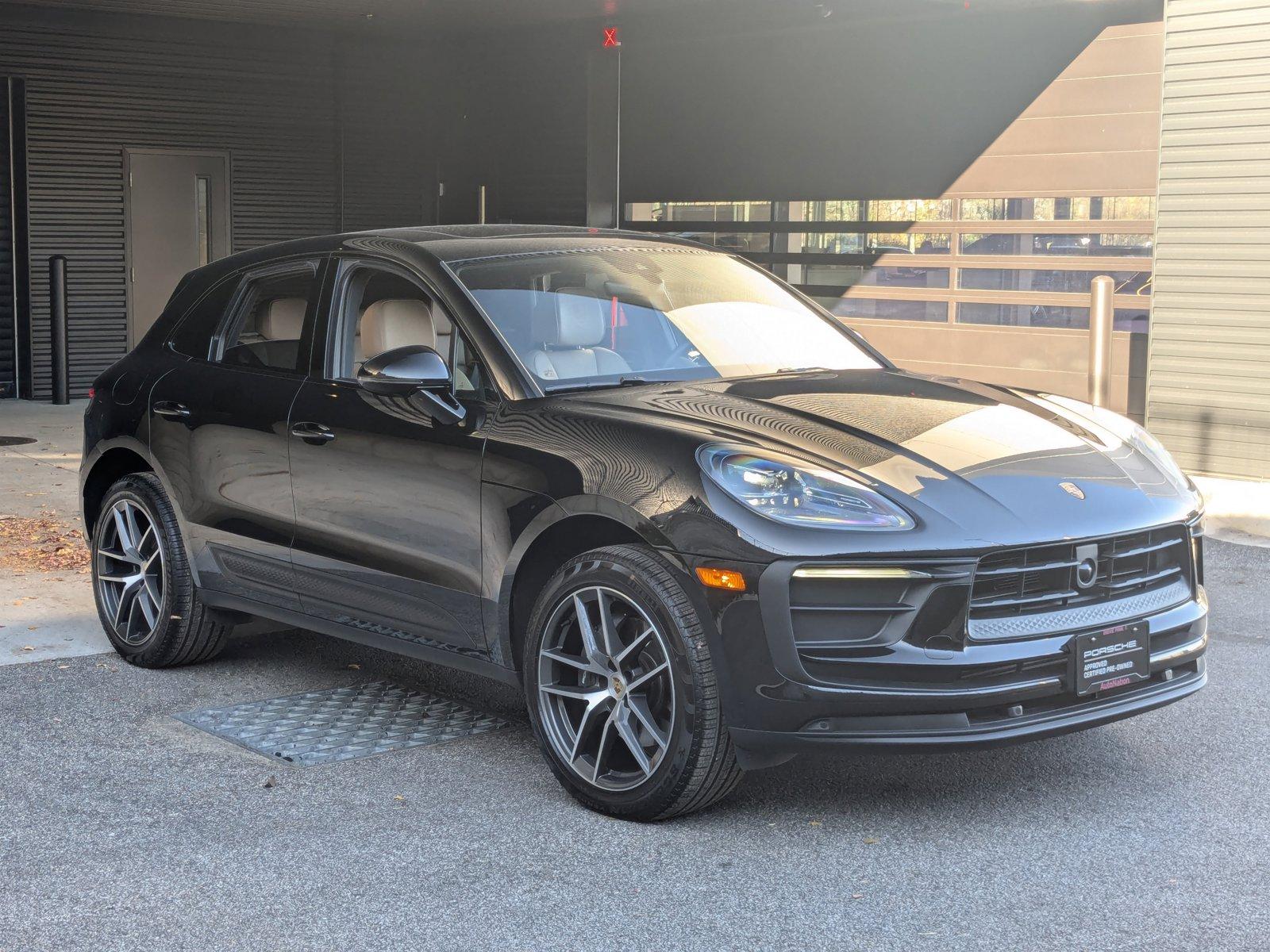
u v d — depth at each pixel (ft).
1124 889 10.88
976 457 12.44
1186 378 30.50
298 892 10.92
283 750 14.26
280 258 16.66
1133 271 32.94
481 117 47.21
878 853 11.62
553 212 45.29
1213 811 12.51
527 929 10.28
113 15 42.57
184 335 17.47
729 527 11.55
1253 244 29.27
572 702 12.94
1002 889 10.91
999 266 35.24
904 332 37.29
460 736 14.71
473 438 13.44
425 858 11.55
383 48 47.88
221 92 45.03
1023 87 34.32
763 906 10.64
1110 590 12.19
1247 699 15.78
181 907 10.66
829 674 11.39
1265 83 28.68
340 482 14.70
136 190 43.78
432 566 13.83
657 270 15.88
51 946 10.02
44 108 41.88
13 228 41.96
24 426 37.24
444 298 14.40
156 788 13.17
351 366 15.33
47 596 20.43
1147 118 32.35
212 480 16.25
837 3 36.11
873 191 37.52
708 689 11.67
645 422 12.62
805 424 12.73
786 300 16.55
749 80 39.91
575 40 43.75
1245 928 10.19
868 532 11.34
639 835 12.04
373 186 48.37
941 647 11.37
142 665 17.28
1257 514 26.25
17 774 13.53
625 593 12.05
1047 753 14.05
